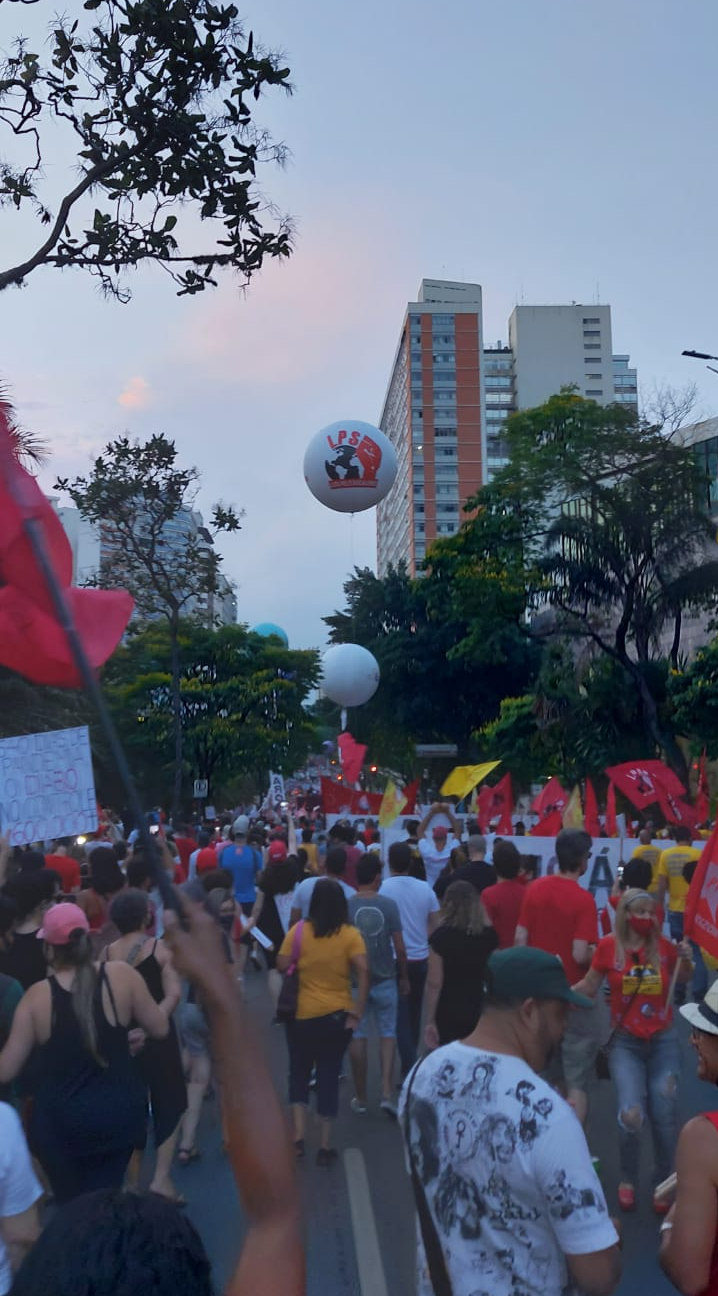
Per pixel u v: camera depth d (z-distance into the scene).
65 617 1.98
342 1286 5.84
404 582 55.31
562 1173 3.08
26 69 8.91
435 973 6.93
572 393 35.66
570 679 36.81
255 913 11.21
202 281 9.69
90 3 8.94
